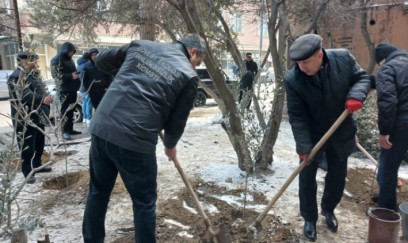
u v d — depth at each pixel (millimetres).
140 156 2367
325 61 2676
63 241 2955
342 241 3033
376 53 3359
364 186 4285
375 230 2867
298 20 6801
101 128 2361
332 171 3041
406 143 3146
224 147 6098
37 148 4590
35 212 3463
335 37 8109
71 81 6621
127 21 6438
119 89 2379
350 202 3844
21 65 3930
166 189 4078
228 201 3760
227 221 3348
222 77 4090
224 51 6504
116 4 6094
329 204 3178
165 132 2539
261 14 6773
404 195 4023
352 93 2602
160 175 4559
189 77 2359
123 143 2297
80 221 3330
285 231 3139
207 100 16016
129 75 2396
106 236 3066
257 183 4262
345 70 2725
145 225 2471
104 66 2797
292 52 2564
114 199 3830
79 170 4840
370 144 5465
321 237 3088
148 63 2396
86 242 2666
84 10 5738
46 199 3830
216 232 2709
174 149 2639
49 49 13711
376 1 7441
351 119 2871
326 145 2912
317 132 2912
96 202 2629
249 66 8164
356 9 7273
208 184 4234
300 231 3170
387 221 2791
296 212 3541
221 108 4852
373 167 5020
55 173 4715
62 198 3865
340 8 6484
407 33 7309
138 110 2307
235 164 5004
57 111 4273
